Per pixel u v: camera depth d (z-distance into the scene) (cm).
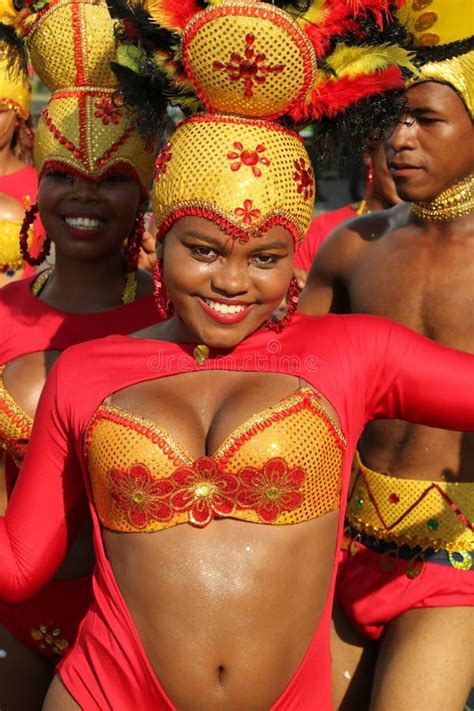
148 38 338
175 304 330
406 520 427
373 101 343
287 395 325
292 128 337
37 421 348
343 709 448
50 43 424
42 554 352
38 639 437
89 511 364
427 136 404
